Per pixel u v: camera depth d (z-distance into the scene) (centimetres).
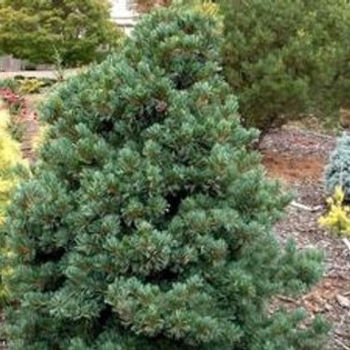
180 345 277
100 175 263
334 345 411
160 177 265
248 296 273
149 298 254
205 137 274
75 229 269
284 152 856
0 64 1741
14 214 282
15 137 758
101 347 267
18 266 284
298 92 732
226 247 272
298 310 315
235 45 745
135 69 289
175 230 267
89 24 1509
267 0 762
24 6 1511
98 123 286
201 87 279
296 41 740
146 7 1252
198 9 351
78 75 308
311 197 671
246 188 278
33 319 289
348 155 654
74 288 268
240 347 290
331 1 810
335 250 548
